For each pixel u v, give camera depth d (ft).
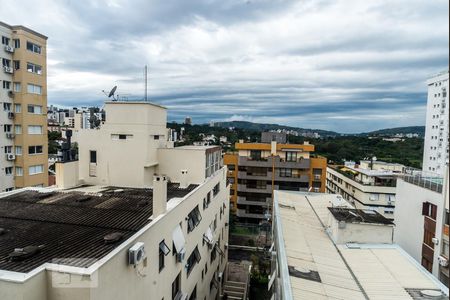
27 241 31.60
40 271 23.65
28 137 120.88
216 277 78.02
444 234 55.31
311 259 44.11
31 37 120.26
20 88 117.91
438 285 37.91
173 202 45.80
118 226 36.55
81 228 35.76
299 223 62.03
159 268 38.06
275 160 164.35
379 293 35.55
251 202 167.32
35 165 124.88
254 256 110.42
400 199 74.69
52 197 50.19
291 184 164.86
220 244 85.30
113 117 64.13
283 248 46.98
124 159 64.03
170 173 68.69
